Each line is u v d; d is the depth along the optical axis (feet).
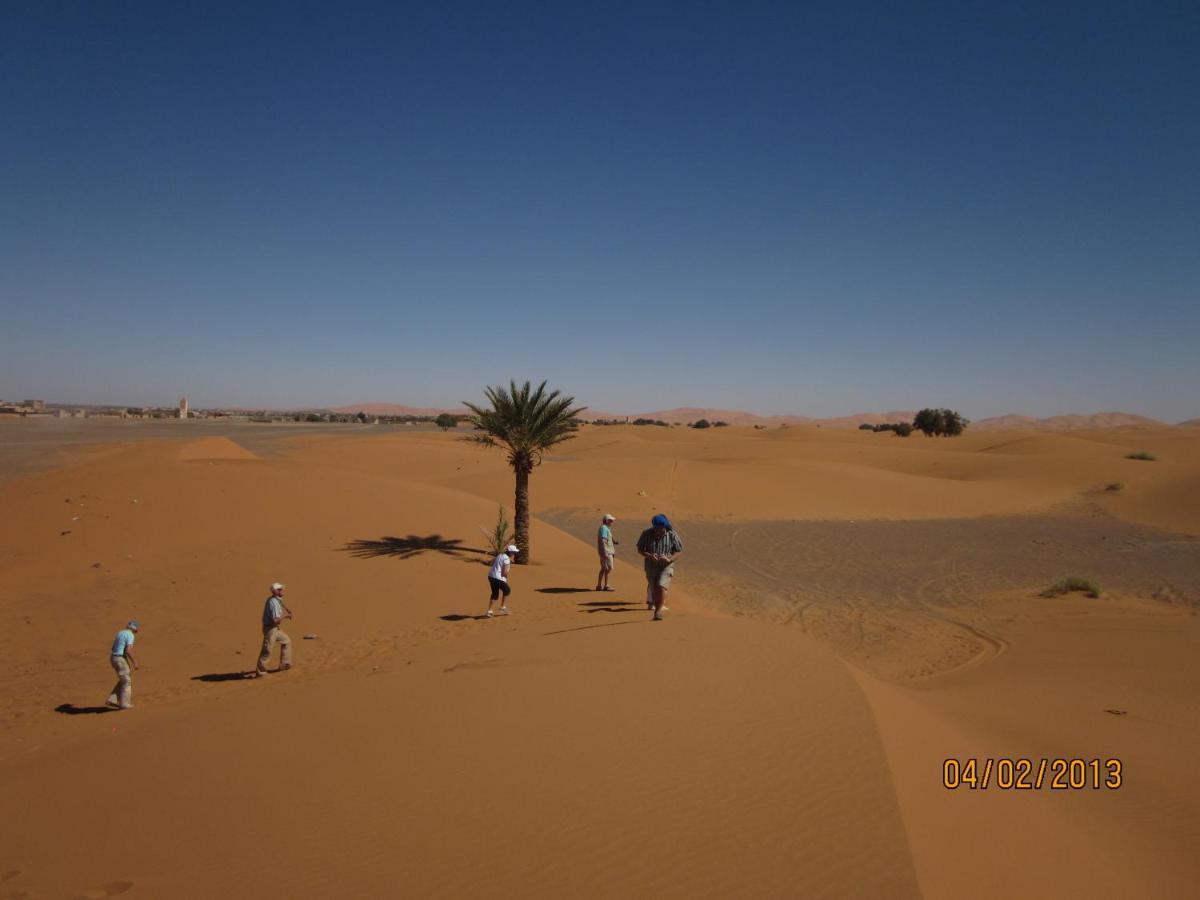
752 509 127.65
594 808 14.83
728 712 20.20
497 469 164.04
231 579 54.44
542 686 24.07
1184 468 171.73
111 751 23.44
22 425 355.77
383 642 42.63
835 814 14.02
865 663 43.34
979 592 66.59
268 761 19.99
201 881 13.39
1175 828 17.61
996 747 22.40
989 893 12.44
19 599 50.11
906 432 389.60
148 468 81.71
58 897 13.21
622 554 82.99
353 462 181.98
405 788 16.69
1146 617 53.93
